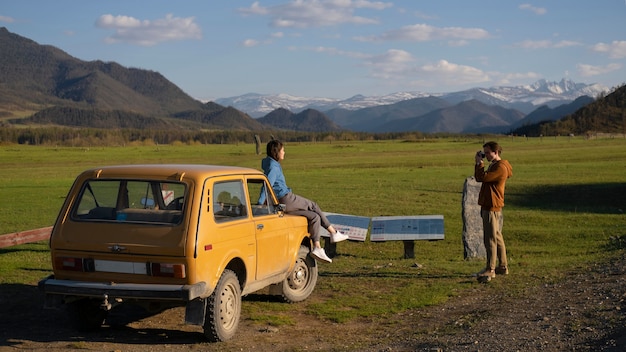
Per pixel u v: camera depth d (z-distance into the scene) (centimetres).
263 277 924
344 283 1231
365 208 2961
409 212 2830
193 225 762
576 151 8500
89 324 863
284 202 1043
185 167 843
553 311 894
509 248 1966
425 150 10594
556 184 3869
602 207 3020
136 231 776
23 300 1062
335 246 1783
